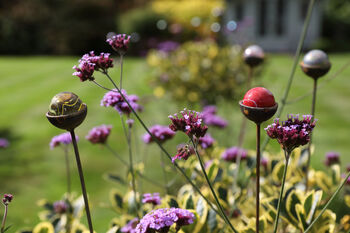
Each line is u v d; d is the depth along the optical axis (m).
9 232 3.13
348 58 15.41
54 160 5.12
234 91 5.21
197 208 1.44
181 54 5.51
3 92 9.76
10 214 3.57
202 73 5.24
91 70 1.19
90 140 1.83
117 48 1.25
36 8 20.44
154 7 18.30
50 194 4.17
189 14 10.99
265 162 2.00
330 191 1.82
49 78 11.55
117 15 21.31
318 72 1.44
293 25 19.08
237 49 5.39
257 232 1.15
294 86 9.25
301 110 7.33
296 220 1.44
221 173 1.81
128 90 9.19
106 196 4.07
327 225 1.37
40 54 20.58
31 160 5.12
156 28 18.09
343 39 22.28
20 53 20.44
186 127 1.13
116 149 5.38
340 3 24.14
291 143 1.05
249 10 18.84
